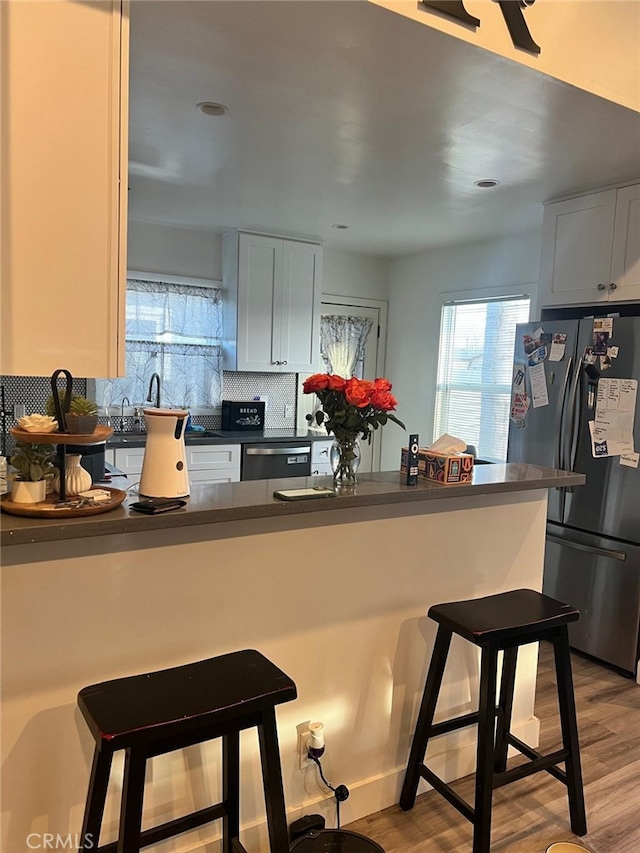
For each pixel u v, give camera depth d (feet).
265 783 4.60
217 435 14.55
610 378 10.26
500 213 12.49
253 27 5.77
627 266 10.12
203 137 8.66
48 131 4.26
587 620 10.82
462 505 7.23
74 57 4.30
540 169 9.66
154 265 14.56
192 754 5.49
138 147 9.11
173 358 15.07
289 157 9.45
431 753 7.27
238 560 5.59
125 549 4.96
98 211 4.48
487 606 6.48
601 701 9.36
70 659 4.80
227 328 15.35
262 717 4.54
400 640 6.87
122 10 4.43
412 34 5.83
